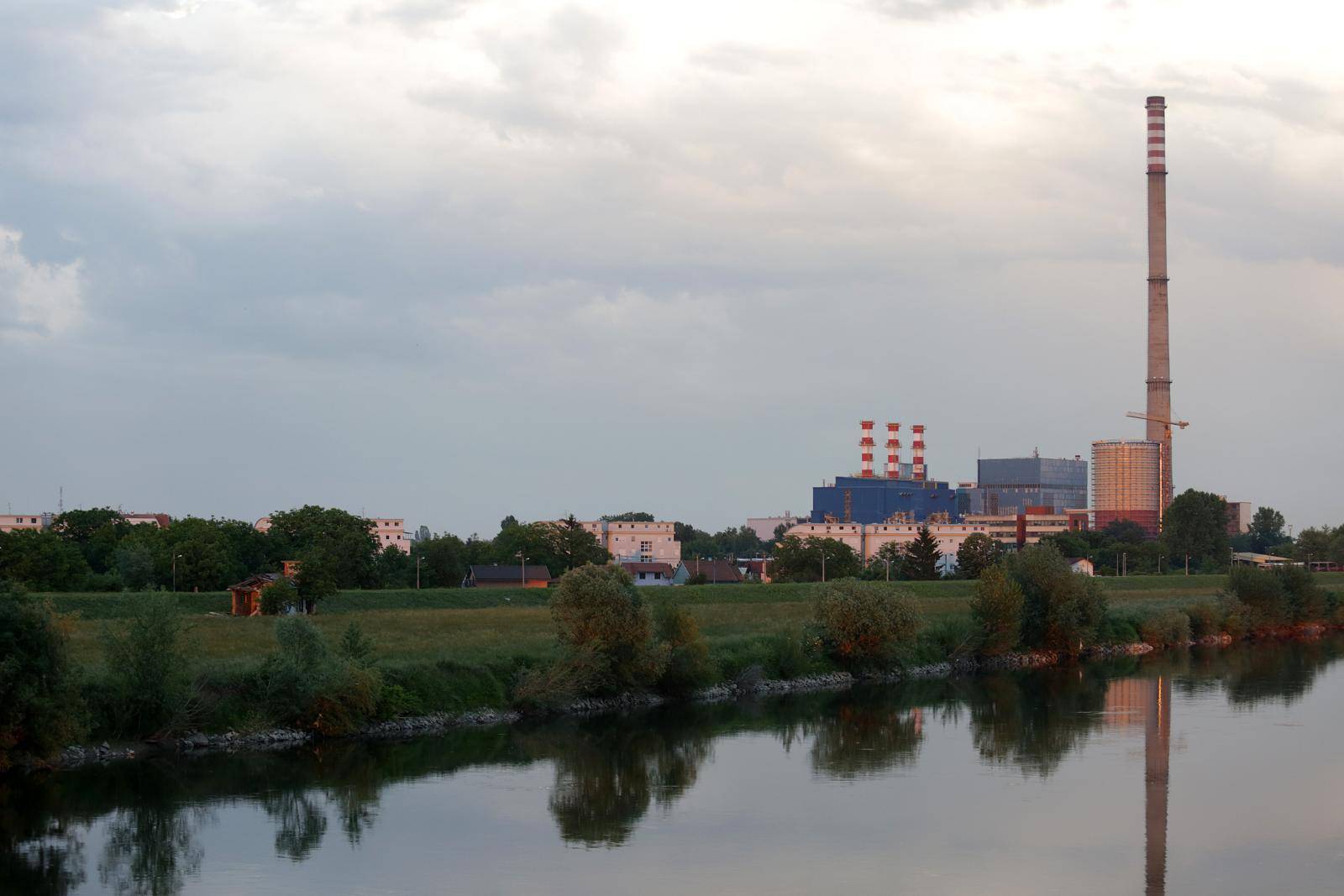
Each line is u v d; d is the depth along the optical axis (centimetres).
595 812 6175
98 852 5450
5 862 5316
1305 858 5503
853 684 10538
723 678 9862
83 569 15238
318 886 5066
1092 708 9362
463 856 5456
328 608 13388
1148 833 5872
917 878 5219
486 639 10088
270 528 18138
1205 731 8388
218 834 5741
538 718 8550
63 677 6588
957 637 11806
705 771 7119
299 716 7588
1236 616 14588
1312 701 9694
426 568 19475
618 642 9025
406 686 8194
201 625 10575
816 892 5047
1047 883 5178
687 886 5094
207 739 7181
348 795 6419
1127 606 14575
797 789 6706
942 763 7344
